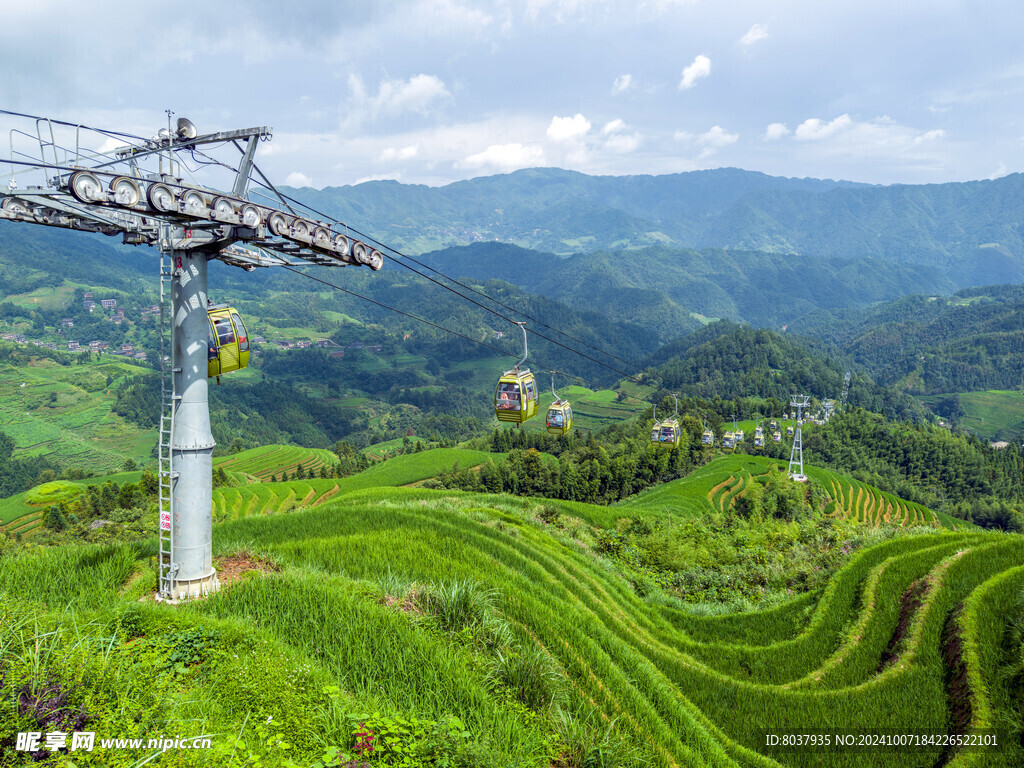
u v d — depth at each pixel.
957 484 178.00
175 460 13.95
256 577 14.53
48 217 12.59
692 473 133.25
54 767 5.96
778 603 29.12
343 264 16.77
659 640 22.92
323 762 7.16
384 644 11.62
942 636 20.20
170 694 7.89
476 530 28.55
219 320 14.89
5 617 8.70
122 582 14.68
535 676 12.22
